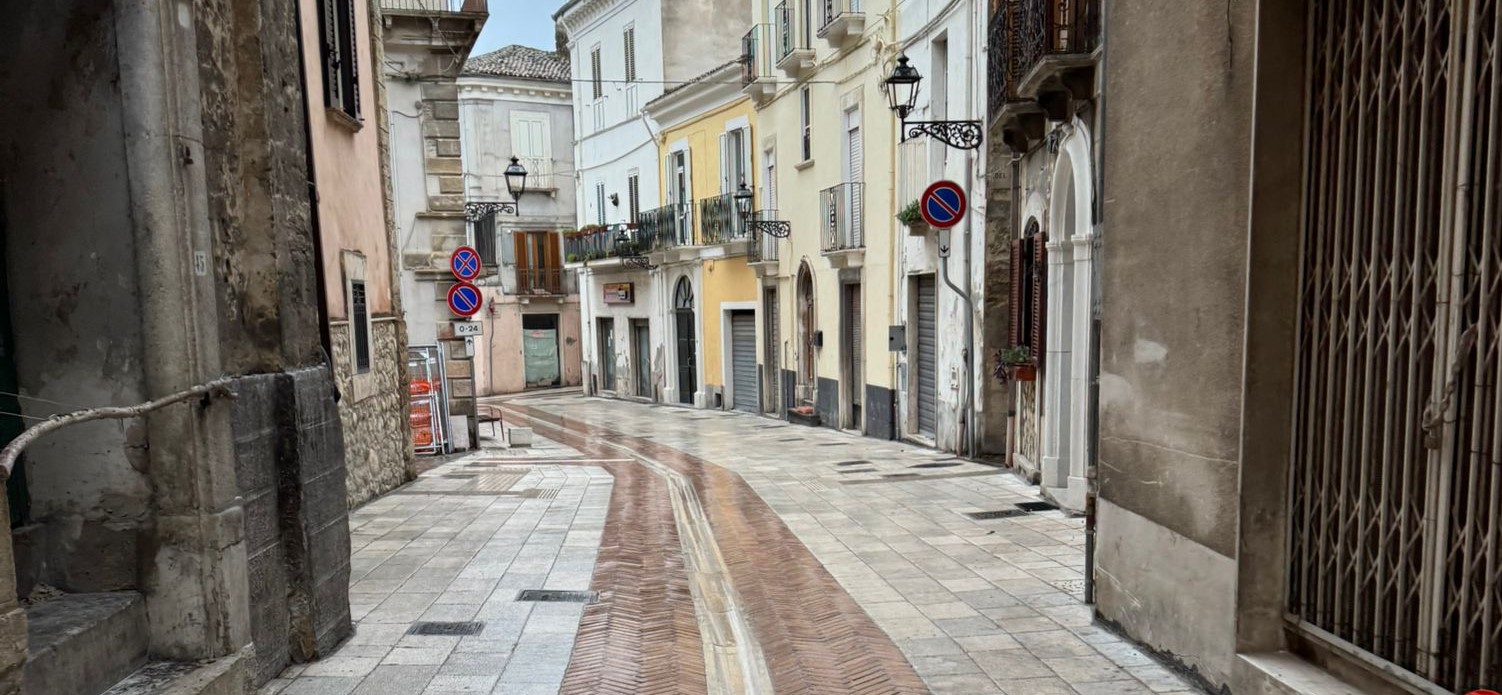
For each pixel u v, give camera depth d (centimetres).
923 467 1200
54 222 383
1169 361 455
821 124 1881
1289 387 392
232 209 439
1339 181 364
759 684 474
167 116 381
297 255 487
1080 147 832
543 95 3541
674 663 495
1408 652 333
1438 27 319
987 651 490
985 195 1184
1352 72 361
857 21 1652
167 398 366
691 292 2648
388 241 1166
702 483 1162
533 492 1070
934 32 1381
